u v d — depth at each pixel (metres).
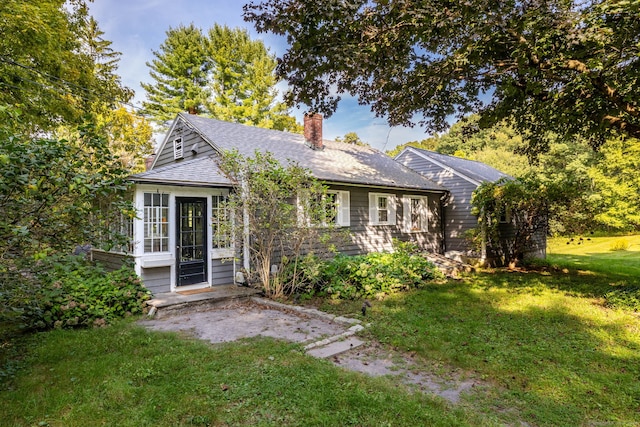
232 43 27.95
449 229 14.70
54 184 3.15
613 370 4.08
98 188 3.36
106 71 12.10
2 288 3.30
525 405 3.32
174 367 4.00
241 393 3.37
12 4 6.40
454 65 6.66
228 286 8.48
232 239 8.20
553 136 23.89
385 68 7.02
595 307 6.90
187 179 7.79
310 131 12.87
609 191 17.34
